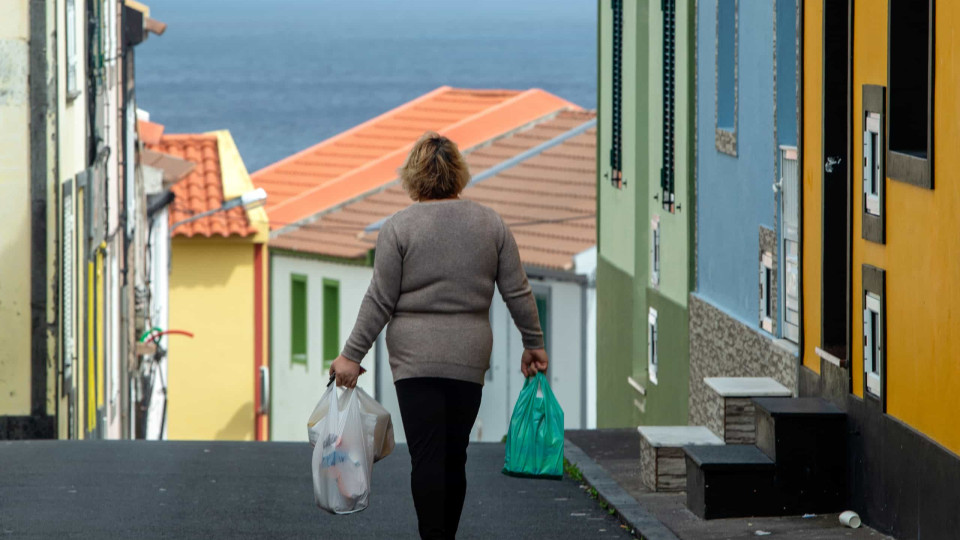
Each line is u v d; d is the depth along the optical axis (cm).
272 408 7038
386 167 7575
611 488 2248
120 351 5150
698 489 1984
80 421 4025
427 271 1455
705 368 3183
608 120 4447
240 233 6694
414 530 1908
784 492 1962
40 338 3591
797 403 2036
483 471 2566
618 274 4300
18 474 2402
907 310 1758
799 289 2219
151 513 2023
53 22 3525
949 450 1616
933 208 1680
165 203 6134
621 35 4269
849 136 1977
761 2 2747
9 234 3566
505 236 1481
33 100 3538
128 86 5488
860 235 1933
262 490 2266
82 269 4056
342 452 1509
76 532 1861
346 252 6619
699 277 3309
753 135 2820
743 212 2900
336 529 1914
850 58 1978
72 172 3850
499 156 7038
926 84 1820
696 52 3303
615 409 4369
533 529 1936
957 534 1583
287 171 8200
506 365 6072
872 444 1864
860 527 1877
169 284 6762
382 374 6550
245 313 6819
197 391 6831
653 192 3800
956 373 1599
